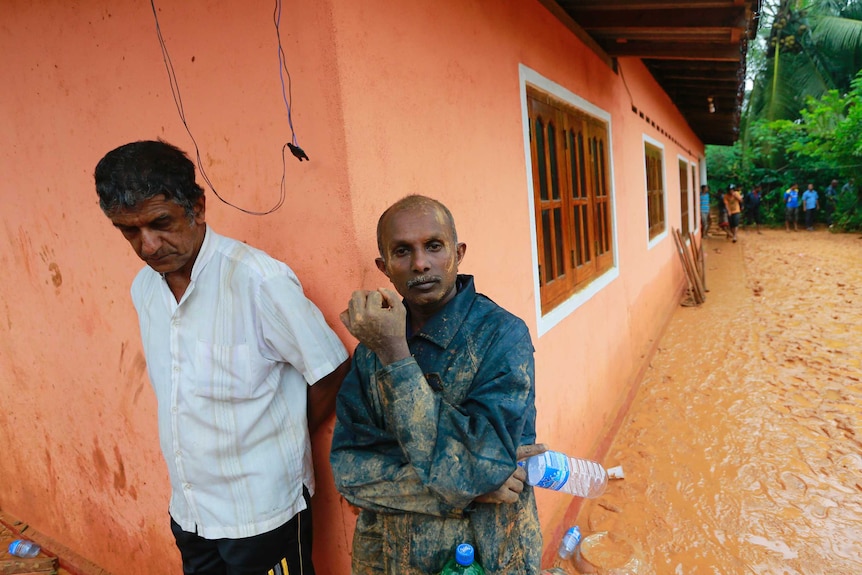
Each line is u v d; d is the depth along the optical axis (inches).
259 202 71.9
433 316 54.7
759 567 117.4
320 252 68.3
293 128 67.0
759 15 146.3
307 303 64.1
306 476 71.2
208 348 63.2
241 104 70.4
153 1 75.0
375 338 47.0
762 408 194.9
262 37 66.9
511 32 112.0
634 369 229.3
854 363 231.0
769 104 871.7
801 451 163.3
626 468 160.1
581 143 164.6
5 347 117.6
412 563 54.1
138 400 94.7
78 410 106.5
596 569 117.2
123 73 80.6
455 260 53.9
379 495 53.1
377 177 69.3
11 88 95.5
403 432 47.3
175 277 65.2
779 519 133.0
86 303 97.2
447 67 86.8
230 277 62.9
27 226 101.9
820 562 118.0
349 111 64.2
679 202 426.6
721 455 164.6
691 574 116.3
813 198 753.0
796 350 254.2
